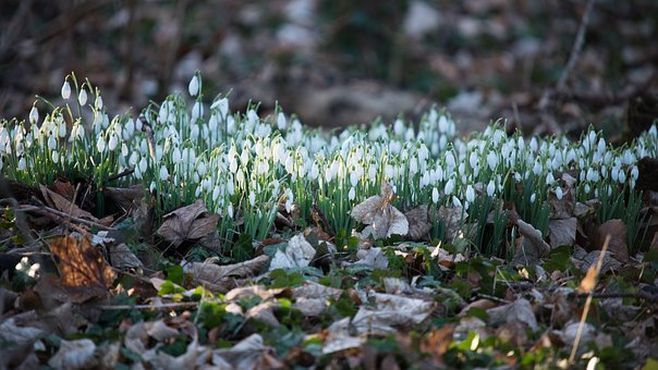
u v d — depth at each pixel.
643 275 5.51
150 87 12.38
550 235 5.98
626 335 4.83
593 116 9.27
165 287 4.89
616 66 14.64
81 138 6.00
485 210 5.88
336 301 4.83
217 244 5.55
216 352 4.35
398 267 5.38
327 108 12.27
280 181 5.98
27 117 10.13
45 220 5.64
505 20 16.48
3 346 4.37
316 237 5.50
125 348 4.43
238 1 15.74
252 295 4.82
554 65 14.63
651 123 7.81
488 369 4.23
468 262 5.30
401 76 14.76
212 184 5.71
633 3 16.62
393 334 4.38
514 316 4.81
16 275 4.95
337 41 15.34
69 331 4.59
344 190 5.82
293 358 4.32
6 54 11.41
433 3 16.70
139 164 5.77
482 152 6.14
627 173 6.46
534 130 8.92
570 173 6.44
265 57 14.48
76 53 13.21
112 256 5.21
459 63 15.15
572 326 4.69
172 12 15.05
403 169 6.01
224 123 6.59
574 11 16.38
